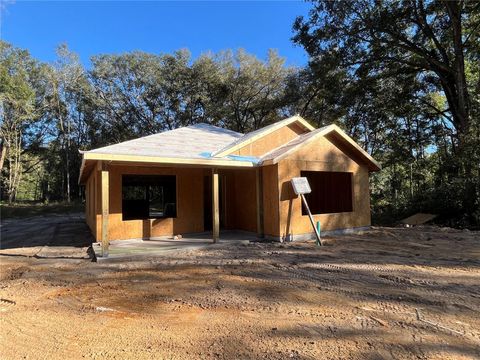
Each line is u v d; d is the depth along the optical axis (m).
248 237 11.21
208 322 4.37
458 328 4.05
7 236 14.62
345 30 20.91
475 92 18.98
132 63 37.44
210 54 36.81
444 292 5.38
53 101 38.12
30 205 33.69
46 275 7.05
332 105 25.33
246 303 5.05
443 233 12.04
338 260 7.79
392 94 24.08
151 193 11.97
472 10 18.09
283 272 6.78
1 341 3.93
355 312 4.61
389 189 26.38
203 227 12.41
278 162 10.69
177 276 6.68
